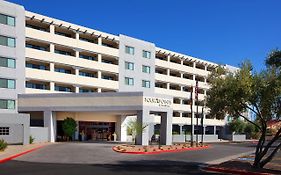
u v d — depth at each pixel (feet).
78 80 184.65
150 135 191.31
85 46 188.55
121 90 205.57
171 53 244.63
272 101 61.26
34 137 134.92
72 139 155.02
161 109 142.00
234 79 64.28
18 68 163.12
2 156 84.69
